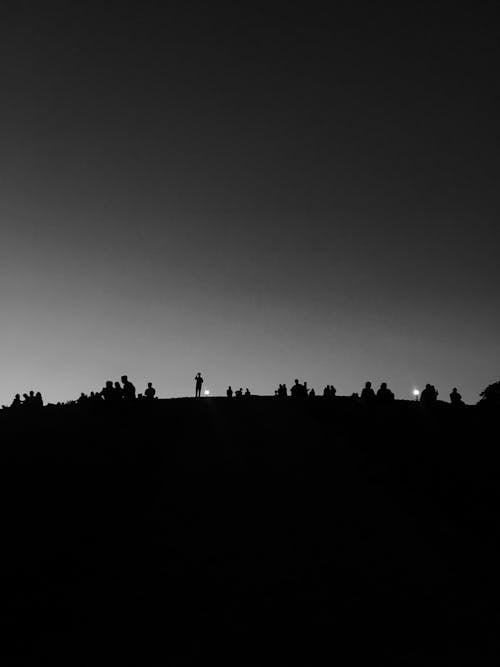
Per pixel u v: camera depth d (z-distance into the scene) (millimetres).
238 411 41656
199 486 20516
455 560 13375
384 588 11836
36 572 13086
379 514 17047
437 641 9602
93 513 17391
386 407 34406
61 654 9586
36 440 28797
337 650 9391
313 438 30203
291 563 13281
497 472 21172
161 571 13008
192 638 9961
